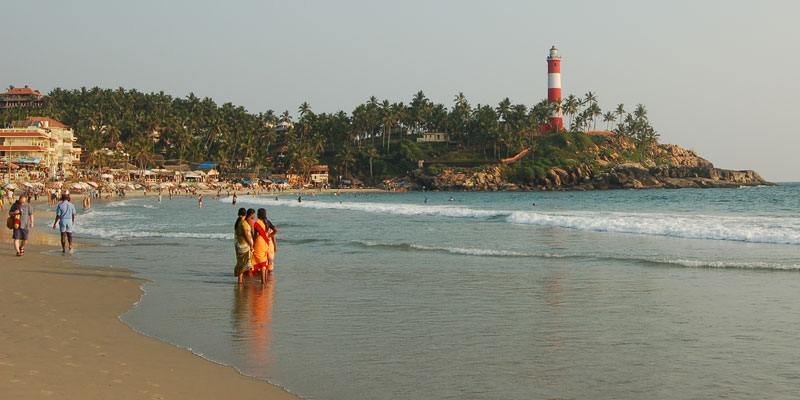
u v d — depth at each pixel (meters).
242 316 11.66
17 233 20.70
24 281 15.03
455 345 9.52
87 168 143.50
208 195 138.62
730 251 21.44
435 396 7.25
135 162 167.50
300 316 11.67
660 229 28.88
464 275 16.81
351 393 7.34
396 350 9.24
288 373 8.10
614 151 197.25
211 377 7.85
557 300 13.14
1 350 8.65
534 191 173.50
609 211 56.81
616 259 19.73
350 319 11.41
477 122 194.50
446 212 50.66
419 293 14.12
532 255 21.00
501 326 10.80
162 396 7.00
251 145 178.50
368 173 193.38
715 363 8.52
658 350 9.18
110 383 7.39
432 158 194.75
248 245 15.47
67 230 22.27
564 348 9.33
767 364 8.45
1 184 97.06
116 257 20.97
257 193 153.88
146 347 9.25
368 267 18.59
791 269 16.91
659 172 184.88
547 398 7.18
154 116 173.38
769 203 74.88
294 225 38.47
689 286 14.62
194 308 12.41
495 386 7.60
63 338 9.55
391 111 199.12
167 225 38.88
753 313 11.65
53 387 7.11
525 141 194.88
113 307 12.31
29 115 160.12
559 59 191.50
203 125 192.50
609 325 10.80
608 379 7.85
